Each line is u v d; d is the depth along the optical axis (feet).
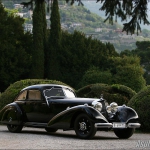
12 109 51.65
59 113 45.19
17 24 202.49
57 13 208.23
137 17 35.83
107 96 68.44
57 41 206.28
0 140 41.39
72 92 51.26
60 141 40.14
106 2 35.35
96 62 196.34
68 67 202.49
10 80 193.36
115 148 34.24
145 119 55.98
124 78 166.91
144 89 58.29
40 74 201.26
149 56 232.73
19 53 194.80
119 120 44.78
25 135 47.80
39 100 49.44
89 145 36.50
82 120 43.19
